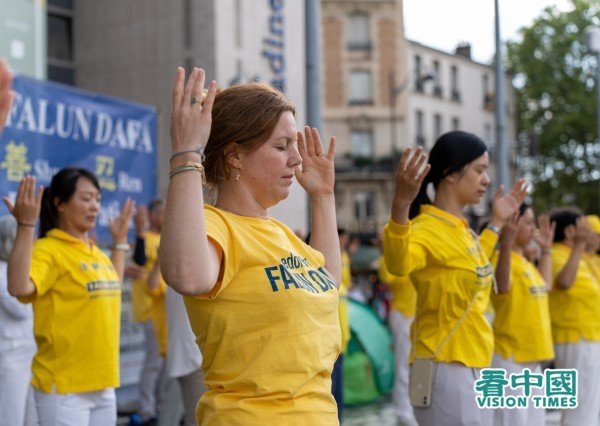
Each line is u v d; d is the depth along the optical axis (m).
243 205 2.94
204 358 2.84
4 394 5.80
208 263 2.60
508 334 6.23
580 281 7.36
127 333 9.25
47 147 8.34
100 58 17.16
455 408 4.91
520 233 6.39
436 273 4.97
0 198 7.82
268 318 2.76
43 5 11.77
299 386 2.76
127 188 9.22
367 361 10.70
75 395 4.97
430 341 4.98
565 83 44.78
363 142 42.75
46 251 4.95
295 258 2.90
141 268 7.95
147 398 8.84
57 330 4.95
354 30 42.62
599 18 44.34
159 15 16.34
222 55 15.52
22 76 8.10
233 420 2.72
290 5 16.16
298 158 2.99
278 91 3.02
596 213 44.03
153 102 16.42
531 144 26.47
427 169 4.50
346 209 42.25
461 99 46.44
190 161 2.59
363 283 23.89
